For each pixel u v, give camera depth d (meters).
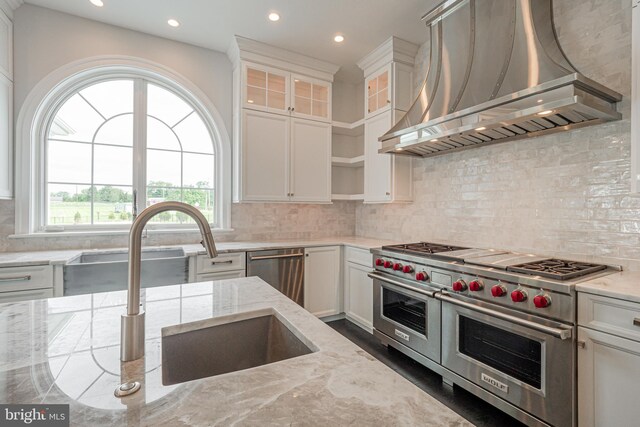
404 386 0.64
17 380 0.66
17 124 2.52
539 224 2.14
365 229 3.93
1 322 1.00
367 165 3.36
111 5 2.56
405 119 2.52
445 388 2.06
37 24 2.59
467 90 2.09
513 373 1.67
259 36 2.97
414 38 2.99
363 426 0.52
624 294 1.28
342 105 4.02
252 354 1.11
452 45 2.34
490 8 2.09
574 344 1.43
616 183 1.78
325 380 0.66
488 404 1.90
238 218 3.39
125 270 2.34
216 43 3.12
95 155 2.87
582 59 1.90
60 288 2.18
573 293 1.43
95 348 0.82
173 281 2.55
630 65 1.71
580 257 1.93
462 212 2.69
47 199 2.71
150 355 0.79
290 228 3.68
